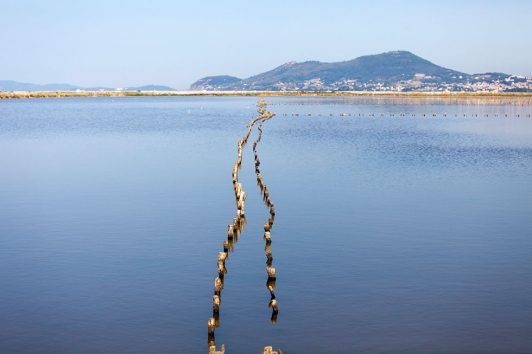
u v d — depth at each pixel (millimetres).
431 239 37688
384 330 25578
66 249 35938
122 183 56312
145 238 38062
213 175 60750
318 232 39188
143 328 25875
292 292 29359
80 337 25109
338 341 24688
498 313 27188
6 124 129000
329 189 52906
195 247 36250
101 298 28844
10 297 29016
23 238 38219
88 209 45750
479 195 50562
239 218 40031
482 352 23953
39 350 24078
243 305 27969
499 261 33719
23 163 69625
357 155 75625
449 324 26156
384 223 41344
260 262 33625
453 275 31594
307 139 95625
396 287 29969
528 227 40469
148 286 30250
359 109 188625
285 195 50406
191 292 29531
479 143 90688
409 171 63000
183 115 163000
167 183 56250
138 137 100062
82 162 70375
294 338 24906
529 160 72062
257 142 91375
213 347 22531
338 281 30719
